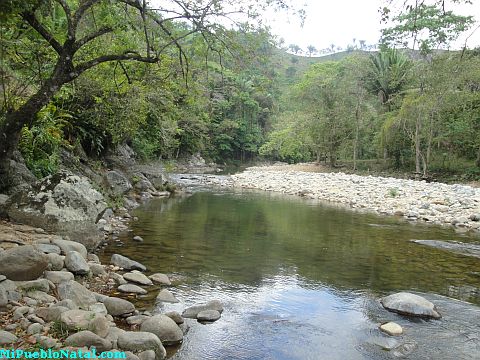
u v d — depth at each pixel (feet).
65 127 48.78
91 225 27.14
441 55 91.97
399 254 31.81
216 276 24.34
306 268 27.14
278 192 79.66
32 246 19.02
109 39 30.83
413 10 19.45
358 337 17.38
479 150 98.53
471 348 16.76
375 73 123.24
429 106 93.66
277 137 151.43
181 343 15.89
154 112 64.28
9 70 29.32
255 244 33.19
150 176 65.57
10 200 25.59
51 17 27.63
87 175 45.93
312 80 132.87
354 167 122.11
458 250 33.58
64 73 23.50
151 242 31.40
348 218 49.42
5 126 23.41
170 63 35.58
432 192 68.80
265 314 19.21
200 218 43.75
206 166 147.54
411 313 19.84
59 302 16.01
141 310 18.43
